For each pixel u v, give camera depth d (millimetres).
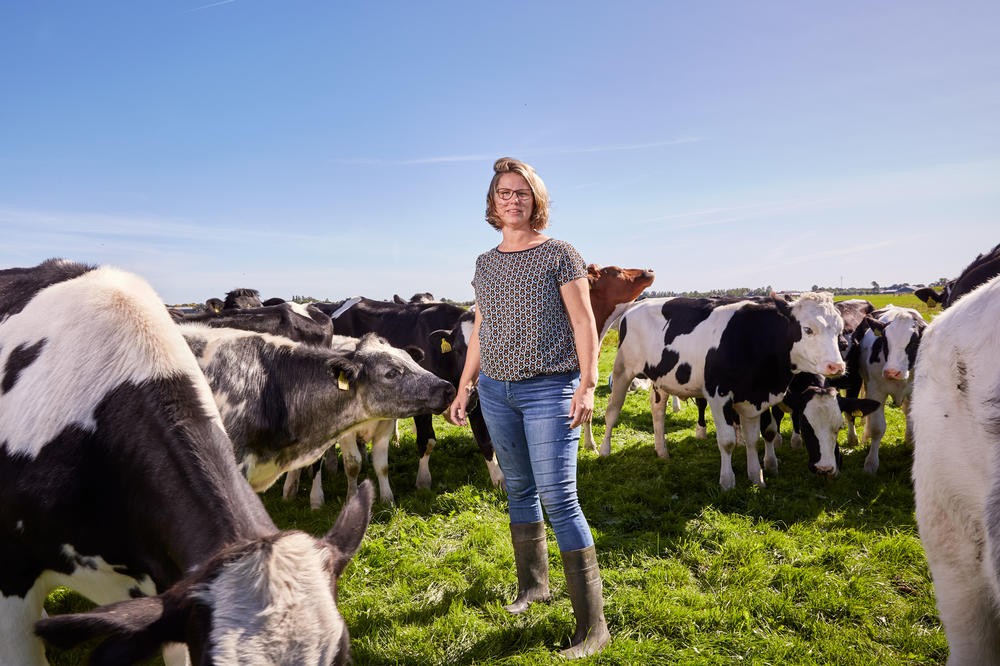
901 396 7918
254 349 4027
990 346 2023
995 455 1941
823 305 5914
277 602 1686
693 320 6738
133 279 3096
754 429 6367
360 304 8367
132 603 1653
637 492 5855
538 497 3641
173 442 2295
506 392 3135
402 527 5070
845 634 3486
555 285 3000
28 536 2463
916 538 4715
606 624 3445
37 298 2936
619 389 7742
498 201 3049
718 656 3252
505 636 3404
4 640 2504
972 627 2238
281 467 4180
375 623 3598
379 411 4297
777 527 5145
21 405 2549
